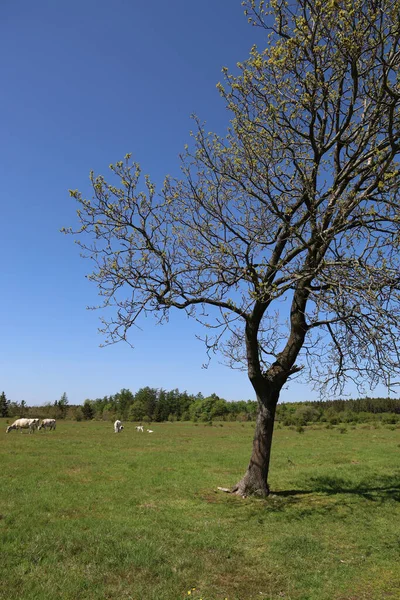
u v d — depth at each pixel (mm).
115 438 38969
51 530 8898
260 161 11250
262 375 12375
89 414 98500
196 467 19109
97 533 8664
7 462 20000
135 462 20672
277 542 8188
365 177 11000
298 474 16875
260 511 10555
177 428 64062
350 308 9484
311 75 10461
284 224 11148
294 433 46688
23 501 11766
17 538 8375
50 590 6043
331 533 8875
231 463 20562
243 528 9195
